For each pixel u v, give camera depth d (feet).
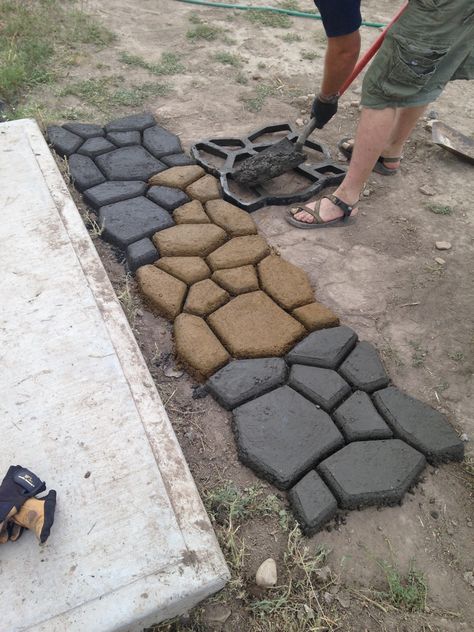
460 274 9.41
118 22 15.81
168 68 13.91
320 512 6.13
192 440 6.89
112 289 7.88
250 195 10.46
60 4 16.25
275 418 6.93
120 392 6.68
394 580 5.85
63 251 8.28
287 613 5.63
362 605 5.75
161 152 10.86
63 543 5.39
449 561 6.11
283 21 16.74
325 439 6.75
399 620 5.68
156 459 6.09
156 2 17.08
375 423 6.98
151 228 9.24
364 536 6.23
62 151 10.69
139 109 12.48
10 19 15.01
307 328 8.12
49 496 5.41
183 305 8.34
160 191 9.95
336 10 7.86
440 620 5.71
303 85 13.93
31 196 9.12
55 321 7.38
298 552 5.99
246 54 14.98
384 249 9.74
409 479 6.54
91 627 4.91
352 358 7.72
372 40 16.06
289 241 9.67
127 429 6.32
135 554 5.36
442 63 8.90
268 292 8.51
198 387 7.46
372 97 8.78
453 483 6.76
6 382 6.68
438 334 8.43
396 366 7.95
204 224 9.42
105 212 9.50
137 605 5.04
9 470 5.54
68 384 6.72
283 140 10.68
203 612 5.63
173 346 7.92
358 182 9.66
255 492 6.45
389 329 8.43
